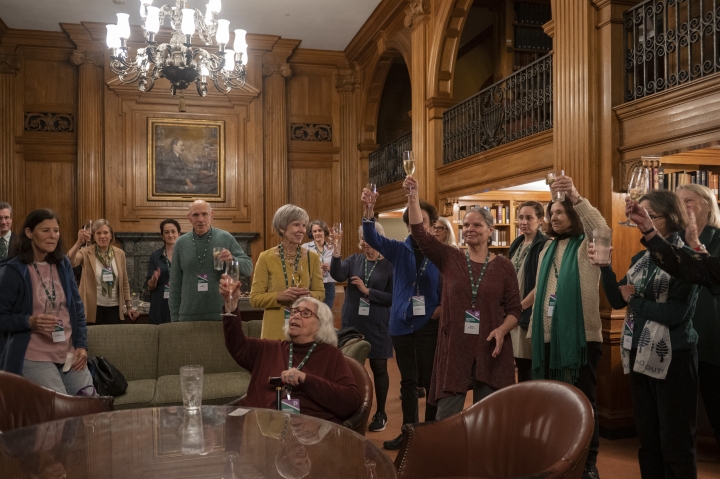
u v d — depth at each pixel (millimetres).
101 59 11406
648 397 2930
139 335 4656
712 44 4520
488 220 3277
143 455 1777
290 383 2660
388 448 4293
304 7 10508
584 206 3266
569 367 3383
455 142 8336
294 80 12617
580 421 2004
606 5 4941
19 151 11305
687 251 2543
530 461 2178
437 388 3186
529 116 6914
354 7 10531
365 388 2836
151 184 11555
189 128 11758
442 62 8641
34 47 11406
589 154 5023
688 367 2791
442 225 4723
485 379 3055
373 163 12398
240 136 12000
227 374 4660
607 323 4730
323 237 6906
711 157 5234
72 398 2549
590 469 3434
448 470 2281
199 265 4734
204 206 4703
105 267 6242
